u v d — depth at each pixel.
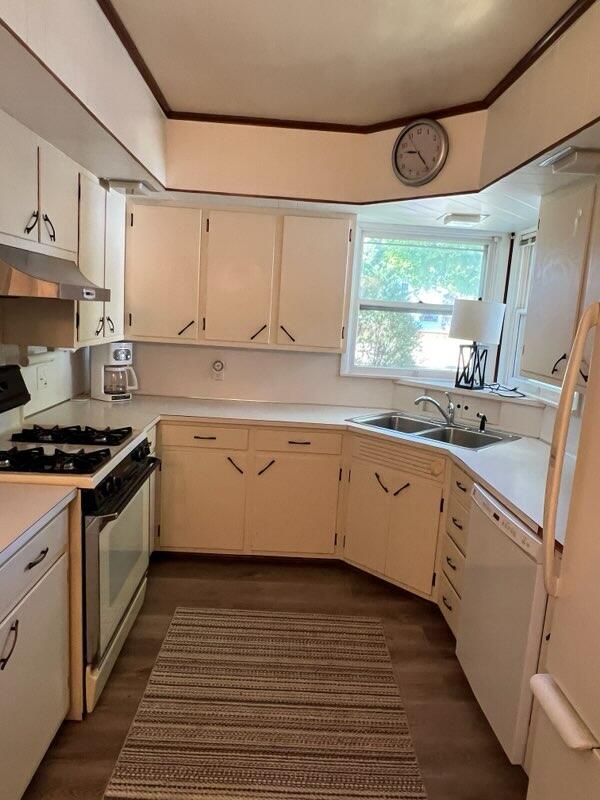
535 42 1.88
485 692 1.91
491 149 2.32
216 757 1.80
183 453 3.02
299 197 2.88
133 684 2.11
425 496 2.69
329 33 1.93
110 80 1.90
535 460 2.44
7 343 2.34
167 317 3.21
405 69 2.16
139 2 1.78
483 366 3.48
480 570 2.02
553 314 2.18
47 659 1.63
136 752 1.79
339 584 2.99
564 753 1.09
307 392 3.62
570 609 1.10
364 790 1.71
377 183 2.82
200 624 2.54
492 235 3.48
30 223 1.88
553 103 1.78
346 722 1.98
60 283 1.77
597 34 1.54
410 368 3.66
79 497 1.78
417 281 3.59
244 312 3.21
